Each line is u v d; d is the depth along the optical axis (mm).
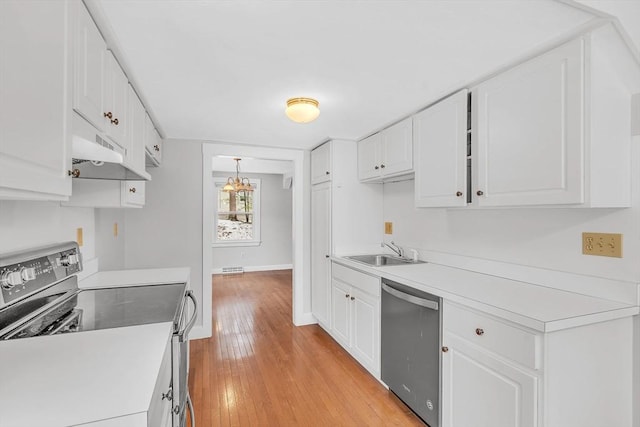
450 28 1335
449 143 2039
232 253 6988
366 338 2545
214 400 2229
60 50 878
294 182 3775
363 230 3336
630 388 1419
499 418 1397
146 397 704
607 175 1354
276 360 2826
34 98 740
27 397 698
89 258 2254
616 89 1366
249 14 1235
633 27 1231
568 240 1691
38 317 1364
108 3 1152
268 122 2721
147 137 2389
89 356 920
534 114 1513
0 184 613
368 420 2018
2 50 618
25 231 1466
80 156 1307
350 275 2816
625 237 1461
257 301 4715
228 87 1953
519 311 1342
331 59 1613
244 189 6188
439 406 1769
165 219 3283
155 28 1317
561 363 1256
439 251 2619
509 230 2025
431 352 1825
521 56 1570
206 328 3346
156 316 1376
